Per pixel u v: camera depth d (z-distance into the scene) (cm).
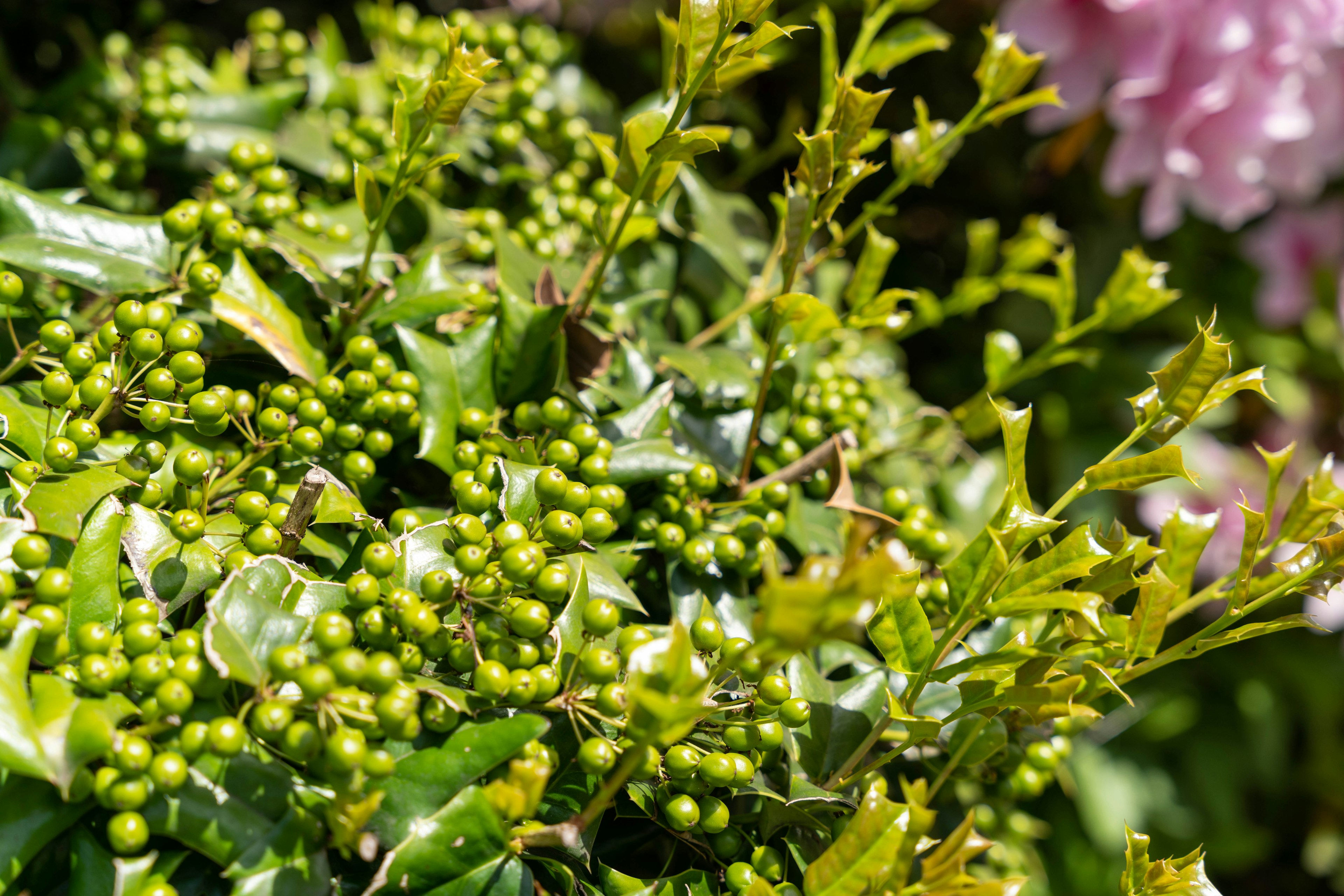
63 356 41
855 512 46
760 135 77
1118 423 81
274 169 48
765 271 52
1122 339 88
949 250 89
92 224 45
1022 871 50
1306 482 41
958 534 53
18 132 53
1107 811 80
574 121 57
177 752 37
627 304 51
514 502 42
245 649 37
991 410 54
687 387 50
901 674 44
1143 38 62
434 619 38
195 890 38
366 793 38
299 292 48
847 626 34
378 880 37
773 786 43
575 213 53
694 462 46
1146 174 67
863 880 39
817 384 52
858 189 81
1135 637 42
